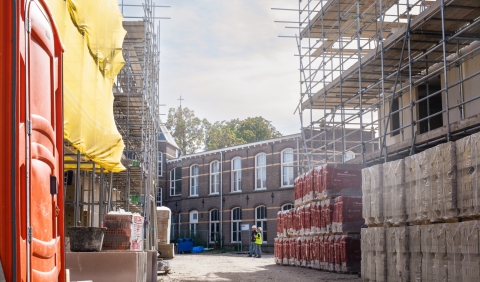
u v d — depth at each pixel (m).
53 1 8.43
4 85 3.57
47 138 4.60
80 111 9.88
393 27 19.64
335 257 16.56
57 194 4.95
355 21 19.53
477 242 8.09
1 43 3.60
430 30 15.16
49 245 4.50
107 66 12.48
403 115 19.78
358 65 18.22
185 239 44.12
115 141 12.62
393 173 11.27
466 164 8.63
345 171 16.89
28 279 3.75
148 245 18.12
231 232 43.75
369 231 12.48
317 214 17.89
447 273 9.00
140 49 21.34
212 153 46.00
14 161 3.54
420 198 10.09
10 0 3.63
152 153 23.11
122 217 10.27
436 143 13.81
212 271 18.42
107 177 20.38
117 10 13.65
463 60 15.90
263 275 16.39
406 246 10.57
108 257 8.59
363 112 19.31
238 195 43.22
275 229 39.94
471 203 8.47
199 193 46.78
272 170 40.62
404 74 19.03
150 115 20.84
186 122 75.25
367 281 12.57
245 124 71.62
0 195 3.49
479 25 14.14
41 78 4.45
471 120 11.73
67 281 5.86
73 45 9.79
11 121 3.56
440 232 9.25
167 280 14.43
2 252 3.47
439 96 18.86
